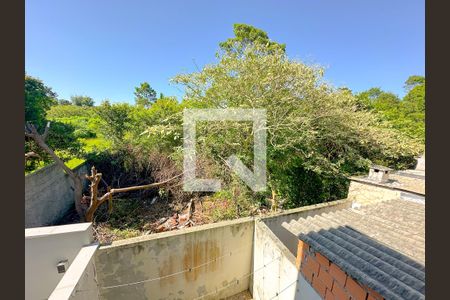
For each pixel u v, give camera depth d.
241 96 7.21
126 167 8.41
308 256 2.75
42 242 2.95
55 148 7.04
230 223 4.34
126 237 5.53
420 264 2.07
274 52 7.75
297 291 3.00
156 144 8.52
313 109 7.56
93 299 2.89
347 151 8.12
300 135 7.04
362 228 3.09
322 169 7.35
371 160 8.51
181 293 4.02
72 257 3.09
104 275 3.36
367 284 1.78
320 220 3.46
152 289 3.75
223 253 4.31
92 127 9.99
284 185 7.46
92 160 8.45
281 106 7.32
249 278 4.72
